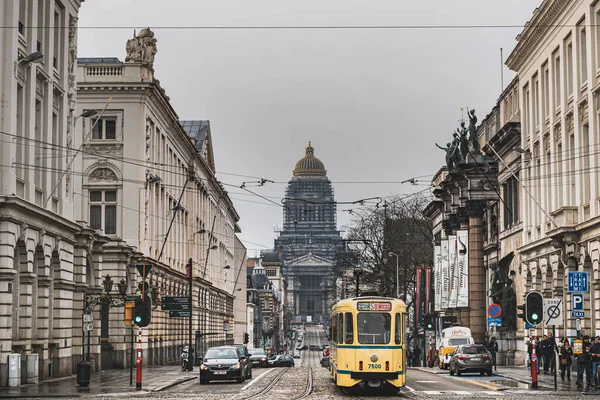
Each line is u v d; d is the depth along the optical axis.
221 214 134.62
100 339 61.50
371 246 110.25
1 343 40.34
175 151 92.19
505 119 74.69
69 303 50.62
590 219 48.25
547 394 36.84
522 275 66.88
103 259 66.50
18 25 43.03
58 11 50.59
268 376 56.59
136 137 73.94
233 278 156.38
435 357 81.62
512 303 70.56
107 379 50.03
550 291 59.75
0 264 40.47
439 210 99.38
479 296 79.00
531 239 63.84
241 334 169.12
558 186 56.56
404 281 104.88
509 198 72.75
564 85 54.50
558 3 53.81
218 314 126.62
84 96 74.25
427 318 80.25
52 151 48.66
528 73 64.31
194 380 52.47
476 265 79.31
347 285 114.94
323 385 45.62
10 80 41.50
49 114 48.03
